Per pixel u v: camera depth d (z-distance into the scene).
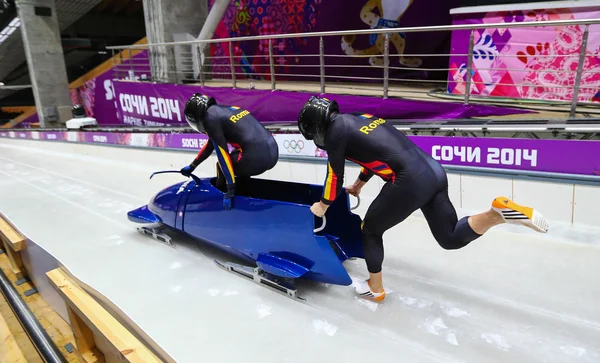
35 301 3.59
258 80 8.55
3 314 3.46
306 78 8.16
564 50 4.12
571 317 2.06
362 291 2.28
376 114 4.54
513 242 2.95
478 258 2.75
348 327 2.05
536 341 1.90
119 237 3.50
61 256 3.12
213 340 1.98
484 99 4.47
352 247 2.61
